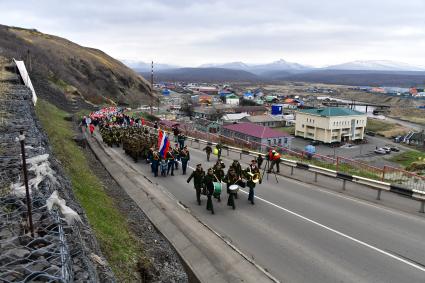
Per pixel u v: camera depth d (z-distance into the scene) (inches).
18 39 3412.9
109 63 4958.2
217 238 463.2
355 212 571.8
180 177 819.4
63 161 590.2
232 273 382.3
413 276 378.3
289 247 446.9
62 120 1346.0
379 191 634.2
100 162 904.9
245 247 447.8
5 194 269.6
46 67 2578.7
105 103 3078.2
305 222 530.3
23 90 910.4
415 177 783.7
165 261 420.8
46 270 182.5
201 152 1176.2
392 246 448.8
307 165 786.2
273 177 813.2
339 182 761.0
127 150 1049.5
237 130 2731.3
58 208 262.1
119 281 311.0
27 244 207.5
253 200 631.2
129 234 450.0
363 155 3526.1
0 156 354.3
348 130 4195.4
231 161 1008.9
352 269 392.2
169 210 565.0
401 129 5162.4
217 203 627.8
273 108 5915.4
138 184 717.9
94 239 311.3
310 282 367.6
